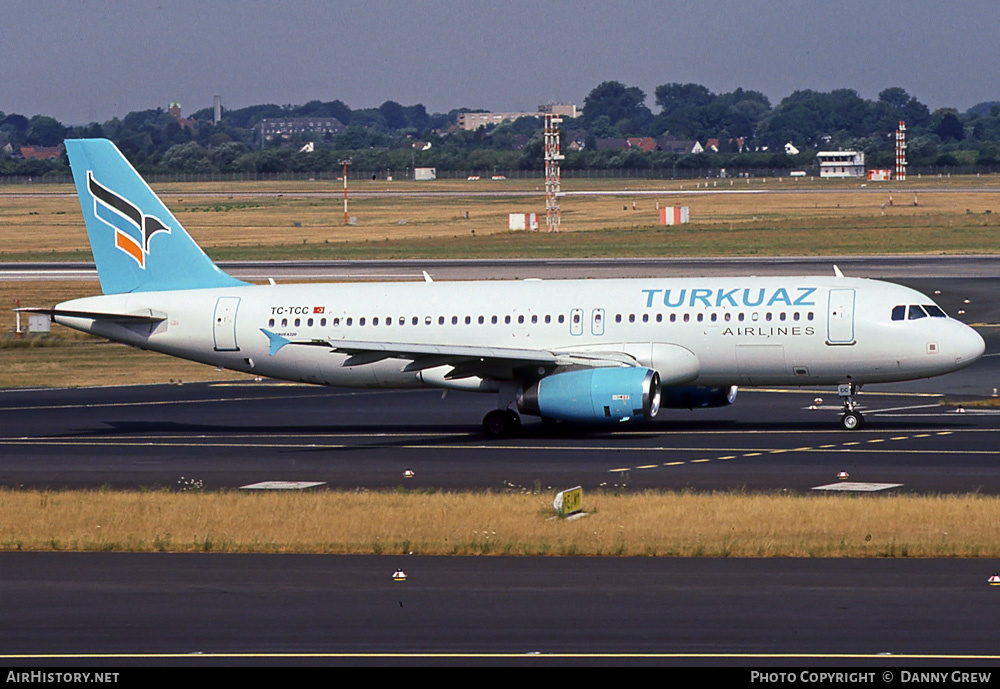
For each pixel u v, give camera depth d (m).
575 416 196.25
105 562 115.06
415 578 107.56
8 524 133.38
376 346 195.38
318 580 107.44
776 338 197.62
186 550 119.56
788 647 87.31
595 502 141.50
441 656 86.75
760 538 119.31
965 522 124.81
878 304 196.00
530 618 95.25
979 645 87.00
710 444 191.38
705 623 93.19
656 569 109.19
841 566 109.06
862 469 165.12
